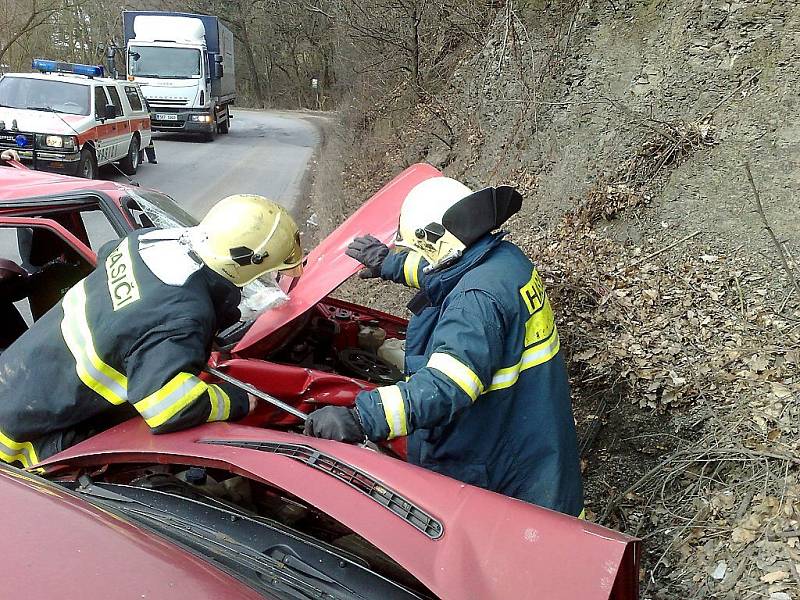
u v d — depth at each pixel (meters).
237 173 14.07
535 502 2.52
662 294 4.68
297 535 2.00
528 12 8.61
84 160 11.02
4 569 1.22
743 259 4.66
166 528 1.96
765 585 2.69
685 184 5.48
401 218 2.58
